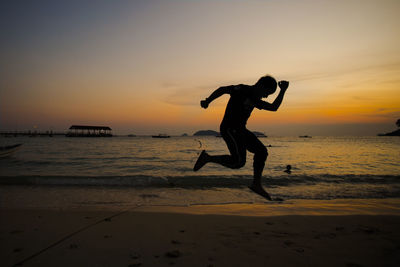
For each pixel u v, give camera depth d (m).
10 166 15.83
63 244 3.26
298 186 9.51
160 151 32.34
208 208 5.82
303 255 2.91
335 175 11.80
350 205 6.28
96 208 5.67
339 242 3.38
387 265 2.65
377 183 10.19
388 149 38.28
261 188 2.36
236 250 3.06
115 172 13.37
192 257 2.82
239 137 2.33
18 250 3.03
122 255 2.89
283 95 2.39
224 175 11.60
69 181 9.79
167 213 5.06
